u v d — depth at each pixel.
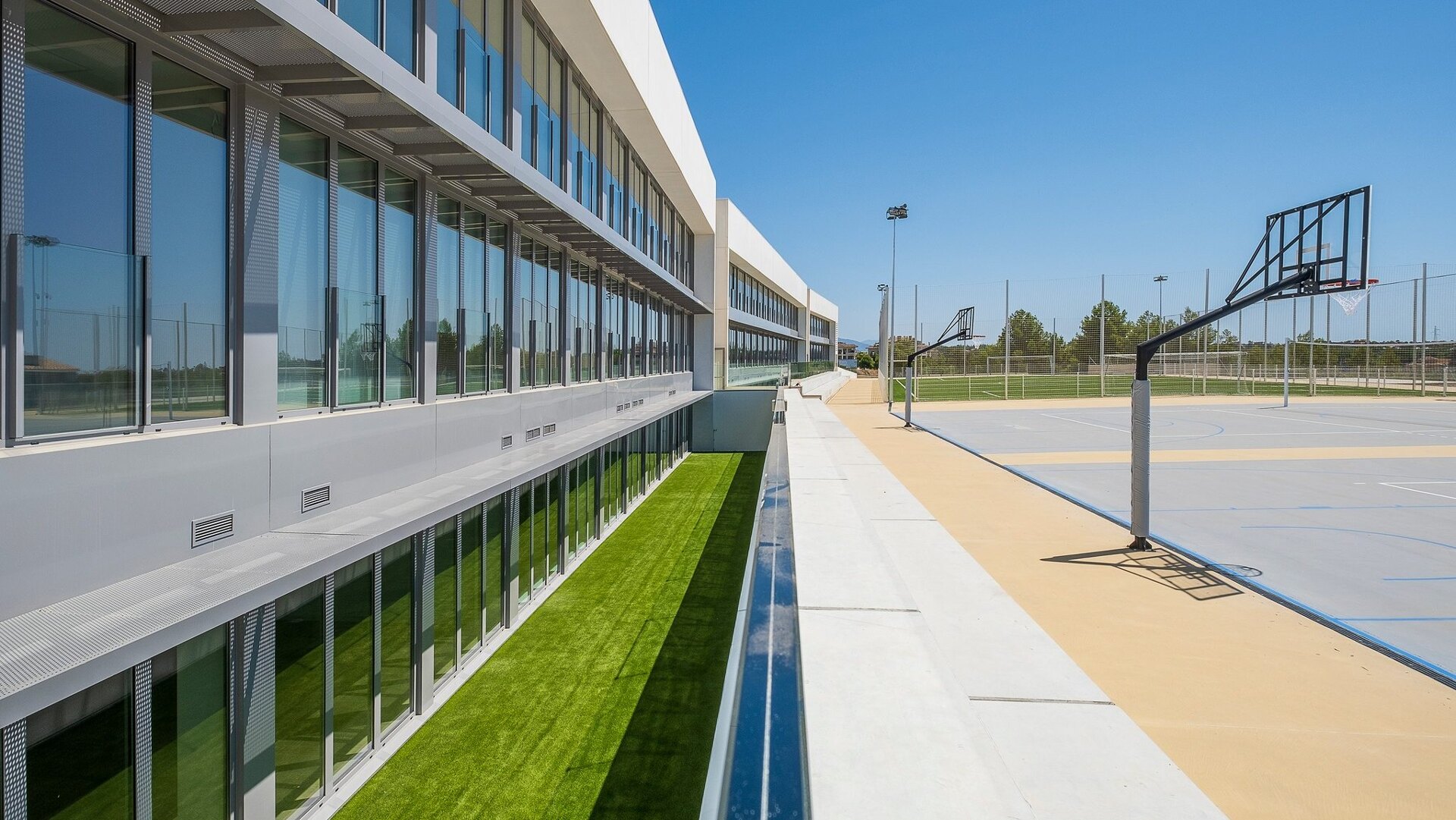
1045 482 13.37
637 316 20.72
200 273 5.39
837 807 1.69
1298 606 6.32
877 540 4.96
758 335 45.31
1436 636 6.04
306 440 6.34
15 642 3.63
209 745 5.29
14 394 3.95
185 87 5.25
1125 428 23.98
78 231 4.41
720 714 1.71
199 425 5.34
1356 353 45.69
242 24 4.82
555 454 10.55
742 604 2.54
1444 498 12.20
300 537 5.79
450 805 6.45
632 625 10.81
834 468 9.12
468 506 7.60
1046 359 45.78
